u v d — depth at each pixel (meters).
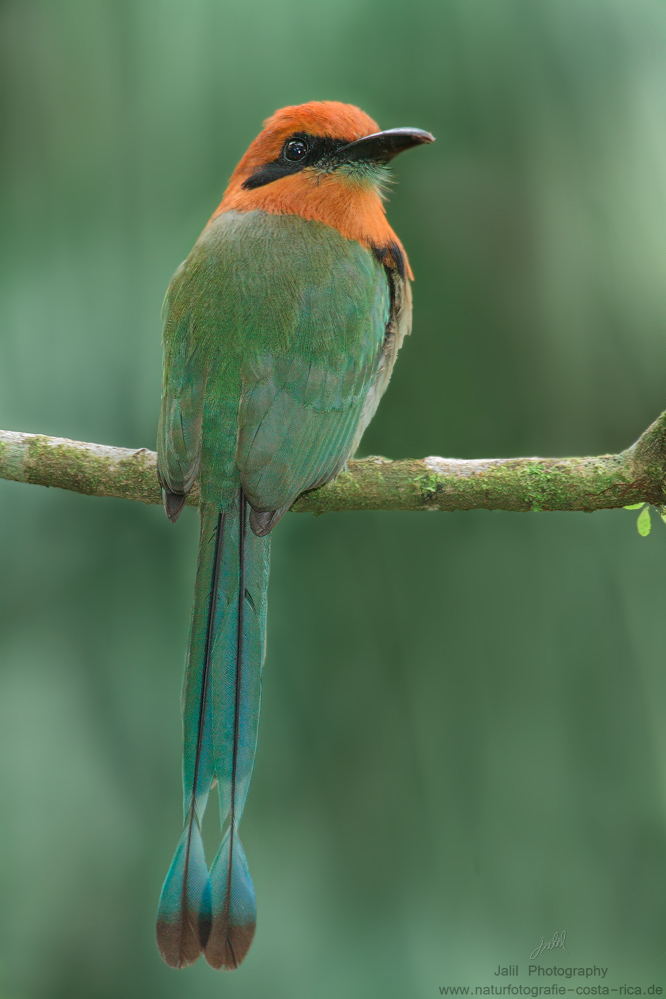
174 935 6.94
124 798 9.20
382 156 8.95
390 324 9.26
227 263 8.70
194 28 9.66
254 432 8.12
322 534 9.41
